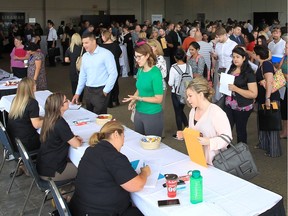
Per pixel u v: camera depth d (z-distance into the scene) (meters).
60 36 13.43
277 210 1.88
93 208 2.06
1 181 3.70
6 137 3.22
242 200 1.91
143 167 2.27
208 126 2.44
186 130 2.38
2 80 5.83
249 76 3.54
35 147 3.44
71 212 2.14
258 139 4.55
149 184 2.12
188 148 2.45
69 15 18.64
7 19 17.31
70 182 2.83
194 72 4.81
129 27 11.62
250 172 2.37
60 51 13.45
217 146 2.32
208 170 2.31
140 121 3.31
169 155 2.60
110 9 19.58
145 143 2.72
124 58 9.71
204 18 19.38
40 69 5.61
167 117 5.95
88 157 2.10
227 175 2.22
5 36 16.83
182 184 2.11
